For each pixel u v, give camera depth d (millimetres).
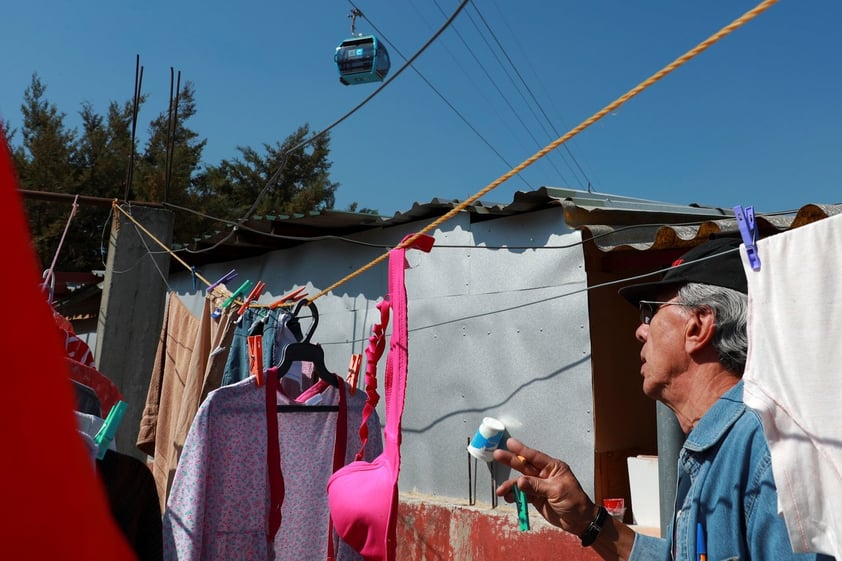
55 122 19656
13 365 360
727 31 1090
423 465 5219
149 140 20641
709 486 1429
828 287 1188
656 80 1202
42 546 358
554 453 4426
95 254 18234
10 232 369
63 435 374
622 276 5012
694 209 5531
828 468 1162
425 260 5375
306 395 2479
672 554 1598
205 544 2186
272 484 2260
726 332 1521
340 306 6027
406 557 4961
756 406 1241
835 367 1167
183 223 19188
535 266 4652
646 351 1665
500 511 4535
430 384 5242
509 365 4742
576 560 4020
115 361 4922
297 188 23344
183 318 3727
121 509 1832
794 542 1167
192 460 2150
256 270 6926
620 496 4742
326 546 2434
